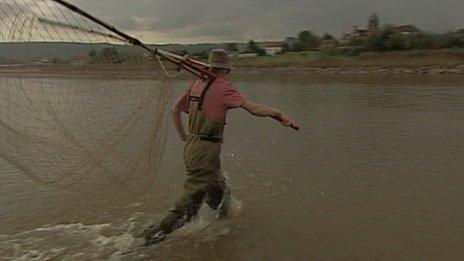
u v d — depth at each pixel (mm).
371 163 9031
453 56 49000
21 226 6277
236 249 5500
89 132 5344
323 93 25266
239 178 8242
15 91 4703
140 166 5730
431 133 11875
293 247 5492
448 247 5355
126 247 5641
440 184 7582
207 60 6031
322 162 9242
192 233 5934
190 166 5887
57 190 7555
